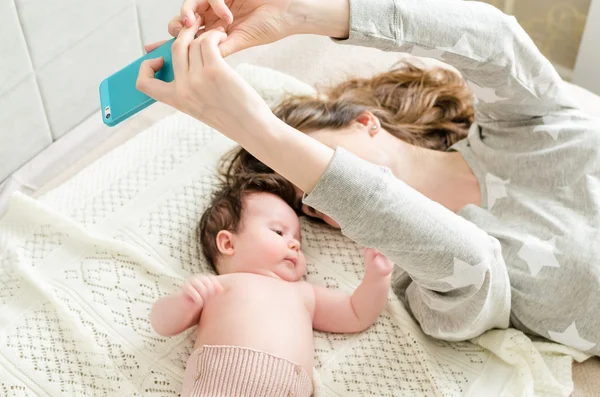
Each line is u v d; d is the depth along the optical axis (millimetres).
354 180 893
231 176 1305
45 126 1543
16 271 1180
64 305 1134
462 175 1215
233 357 1019
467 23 1065
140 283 1188
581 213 1086
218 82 865
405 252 943
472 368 1113
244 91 870
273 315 1083
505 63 1099
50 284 1178
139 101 945
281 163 896
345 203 901
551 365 1091
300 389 1028
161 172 1349
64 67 1511
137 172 1350
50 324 1125
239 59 1658
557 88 1150
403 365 1116
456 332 1071
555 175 1126
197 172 1351
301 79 1624
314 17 1005
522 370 1073
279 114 1276
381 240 932
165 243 1253
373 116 1234
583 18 1806
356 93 1376
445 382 1083
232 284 1123
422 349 1118
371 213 907
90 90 1603
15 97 1441
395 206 914
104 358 1089
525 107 1164
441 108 1377
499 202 1153
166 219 1281
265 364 1015
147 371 1099
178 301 1099
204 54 871
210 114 897
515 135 1184
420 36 1049
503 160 1173
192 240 1262
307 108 1242
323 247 1272
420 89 1380
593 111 1402
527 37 1114
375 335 1152
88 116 1637
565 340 1078
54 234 1236
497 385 1090
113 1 1537
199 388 1017
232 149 1366
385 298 1141
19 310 1145
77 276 1189
